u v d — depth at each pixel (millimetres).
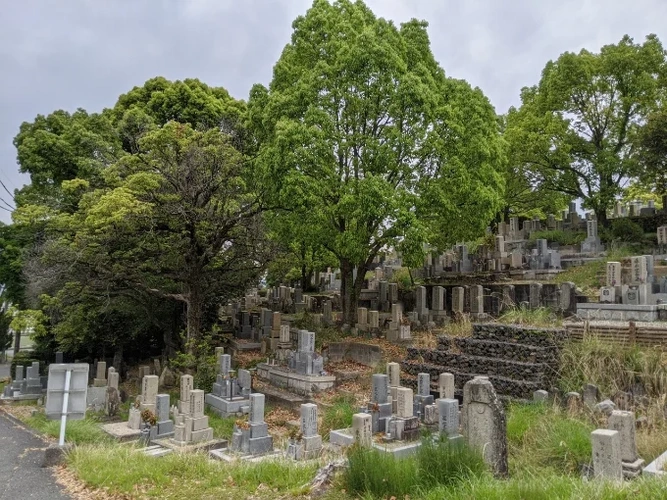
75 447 10508
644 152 26688
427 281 28906
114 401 17328
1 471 9789
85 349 26578
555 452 10109
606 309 16734
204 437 14320
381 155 19734
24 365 25641
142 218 18656
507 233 33344
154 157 19875
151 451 12828
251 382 19312
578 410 12312
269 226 21406
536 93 33938
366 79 20234
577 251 27406
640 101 28344
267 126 21062
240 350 24953
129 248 20109
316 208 19484
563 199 35188
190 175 19344
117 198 16859
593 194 29062
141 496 8203
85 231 18172
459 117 21156
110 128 26375
